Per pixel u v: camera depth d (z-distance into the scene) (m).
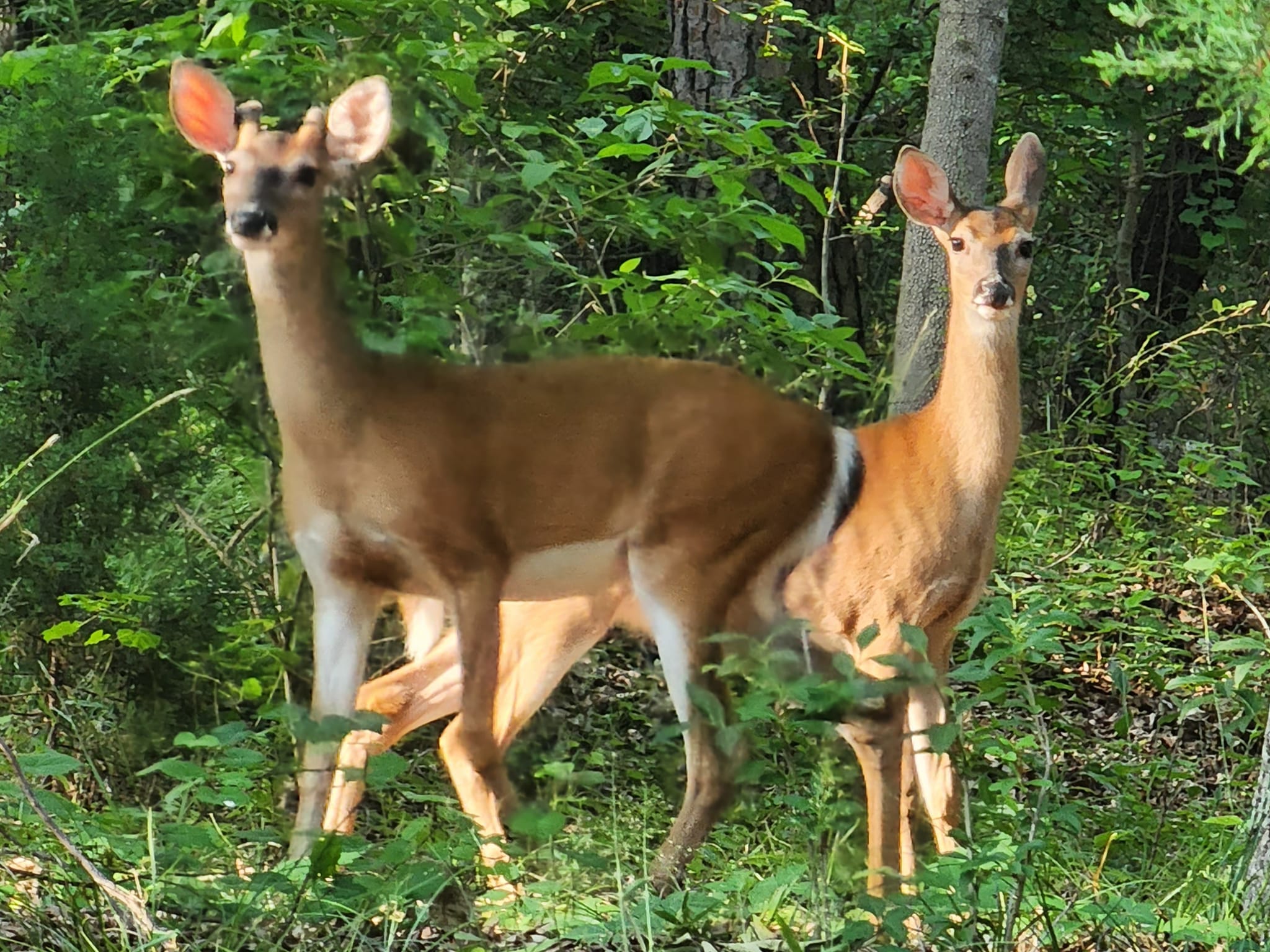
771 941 5.76
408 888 5.66
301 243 6.81
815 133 13.46
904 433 7.44
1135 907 5.96
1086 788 8.96
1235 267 18.06
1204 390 16.41
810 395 10.91
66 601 7.36
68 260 8.16
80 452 7.76
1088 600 11.52
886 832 7.11
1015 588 11.38
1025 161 7.62
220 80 7.08
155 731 7.79
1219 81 7.63
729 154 11.30
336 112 6.96
